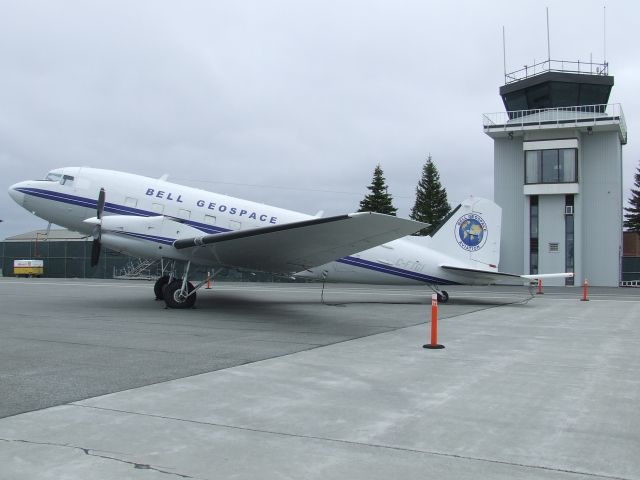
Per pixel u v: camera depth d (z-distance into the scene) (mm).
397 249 19094
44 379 6652
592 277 36438
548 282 36250
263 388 6410
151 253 15492
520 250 37875
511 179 38281
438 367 7828
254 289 29188
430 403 5867
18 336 10266
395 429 4953
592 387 6684
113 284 32938
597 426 5113
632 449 4488
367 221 11711
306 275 18438
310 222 11977
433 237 19641
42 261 46375
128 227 15227
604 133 36406
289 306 17562
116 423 4961
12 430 4711
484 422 5203
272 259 15406
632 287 35281
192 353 8602
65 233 68188
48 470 3865
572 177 35594
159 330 11234
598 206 36469
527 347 9750
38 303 17703
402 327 12367
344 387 6535
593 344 10148
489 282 19750
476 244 19859
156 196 16719
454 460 4203
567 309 17625
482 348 9602
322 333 11172
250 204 17328
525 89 38031
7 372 7043
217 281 41750
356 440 4637
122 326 11836
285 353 8750
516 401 5992
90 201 16594
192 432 4766
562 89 36656
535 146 36500
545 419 5324
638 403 5953
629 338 10992
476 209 19906
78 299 19578
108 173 17016
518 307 18328
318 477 3838
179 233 15609
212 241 13844
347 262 18531
